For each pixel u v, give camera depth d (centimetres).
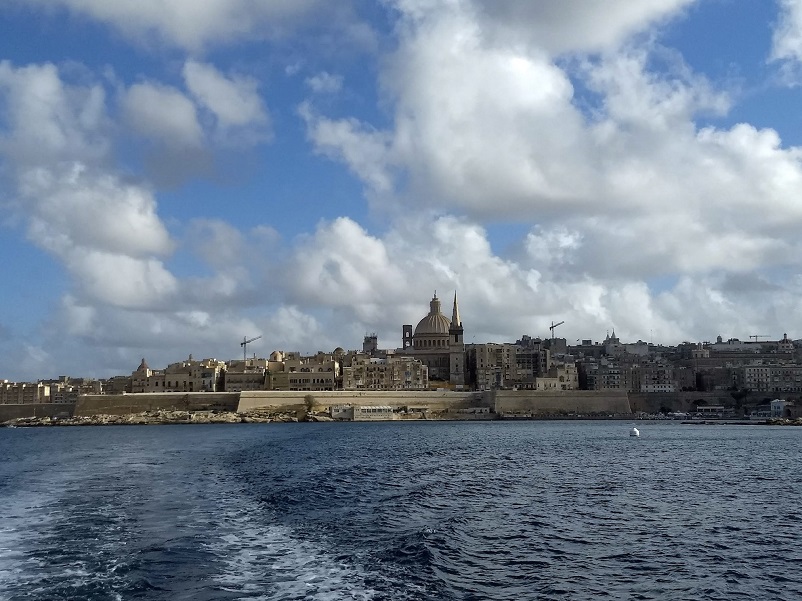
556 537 5569
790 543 5428
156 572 4319
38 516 6209
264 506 6756
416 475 9638
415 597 3978
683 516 6525
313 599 3859
